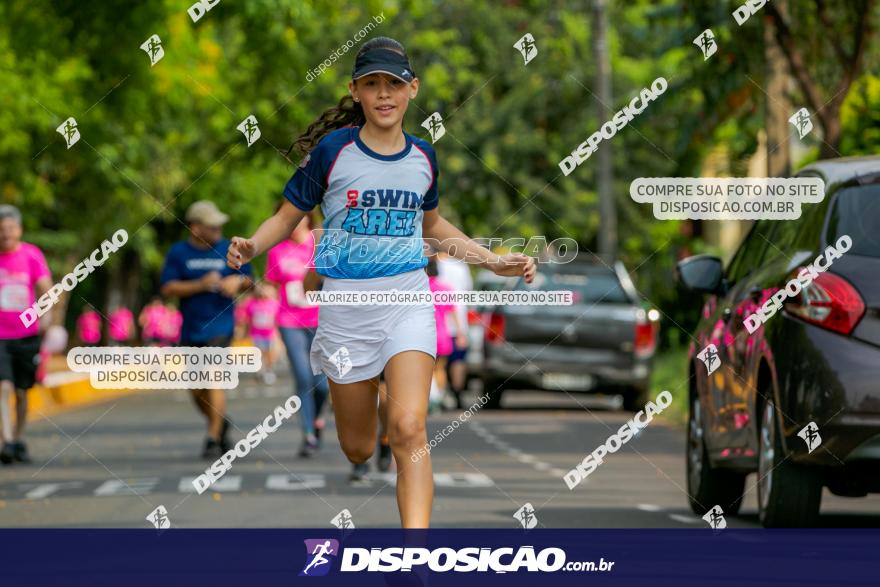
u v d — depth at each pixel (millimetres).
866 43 39375
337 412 16453
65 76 60781
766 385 21406
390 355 15781
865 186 20984
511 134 93562
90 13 56688
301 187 15969
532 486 28922
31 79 61156
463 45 94125
